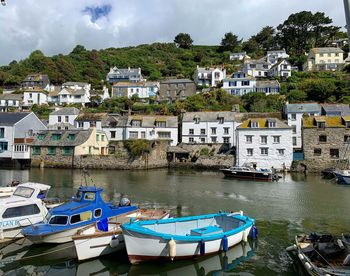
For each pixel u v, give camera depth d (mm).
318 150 45906
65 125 60031
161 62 132000
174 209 22219
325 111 55062
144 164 48125
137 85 90250
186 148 52844
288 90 77312
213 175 42000
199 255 13172
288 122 55719
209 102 73125
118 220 15781
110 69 117500
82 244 12906
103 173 42531
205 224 15555
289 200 25547
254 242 15281
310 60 96812
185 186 32281
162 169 49156
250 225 15320
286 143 46594
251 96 72750
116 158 47906
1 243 14992
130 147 48969
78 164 47812
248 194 28219
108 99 84500
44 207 16703
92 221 14969
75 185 31781
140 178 37938
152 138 56750
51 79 111875
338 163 44719
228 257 13484
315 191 29953
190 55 135625
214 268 12500
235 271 12227
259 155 47406
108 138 58125
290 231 17156
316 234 13617
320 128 46094
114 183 33656
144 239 12492
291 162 46375
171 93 86188
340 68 93250
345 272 10258
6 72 115938
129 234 12547
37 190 18094
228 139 55938
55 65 116938
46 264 12906
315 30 119125
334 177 39188
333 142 45469
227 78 82375
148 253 12602
